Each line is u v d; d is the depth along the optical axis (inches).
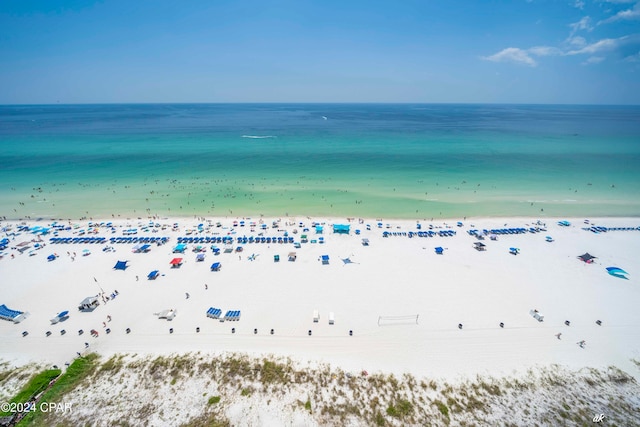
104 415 971.3
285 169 3641.7
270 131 6712.6
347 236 2098.9
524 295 1530.5
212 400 1015.6
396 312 1409.9
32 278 1630.2
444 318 1379.2
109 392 1039.0
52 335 1268.5
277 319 1358.3
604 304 1475.1
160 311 1402.6
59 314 1350.9
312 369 1125.1
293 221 2338.8
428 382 1090.7
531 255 1882.4
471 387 1077.8
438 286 1592.0
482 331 1310.3
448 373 1124.5
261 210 2536.9
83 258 1815.9
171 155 4264.3
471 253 1899.6
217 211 2513.5
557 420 980.6
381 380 1093.1
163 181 3201.3
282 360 1157.1
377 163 3900.1
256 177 3351.4
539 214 2468.0
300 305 1445.6
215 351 1190.3
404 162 3944.4
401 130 6894.7
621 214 2454.5
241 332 1283.2
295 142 5290.4
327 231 2169.0
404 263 1790.1
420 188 3024.1
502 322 1354.6
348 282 1616.6
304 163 3900.1
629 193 2874.0
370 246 1971.0
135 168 3629.4
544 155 4288.9
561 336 1284.4
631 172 3481.8
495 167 3708.2
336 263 1784.0
